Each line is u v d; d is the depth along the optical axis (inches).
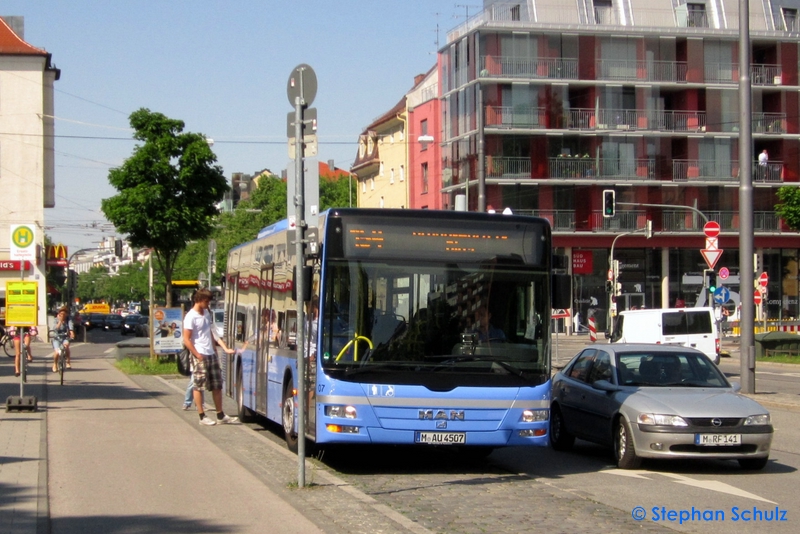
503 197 2267.5
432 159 2719.0
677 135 2340.1
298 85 405.1
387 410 437.7
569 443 570.9
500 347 454.0
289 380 517.7
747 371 859.4
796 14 2516.0
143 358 1251.2
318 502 362.0
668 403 468.8
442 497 396.8
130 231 1143.6
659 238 2332.7
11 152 2213.3
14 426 568.4
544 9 2313.0
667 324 1233.4
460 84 2359.7
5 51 2203.5
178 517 333.1
